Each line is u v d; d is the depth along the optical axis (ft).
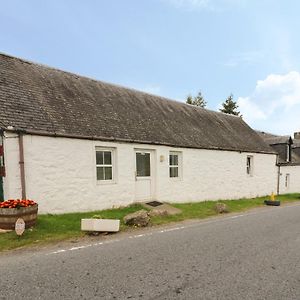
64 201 31.78
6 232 22.30
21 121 29.45
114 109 42.63
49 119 32.17
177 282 13.61
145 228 26.03
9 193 27.68
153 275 14.43
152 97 55.52
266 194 67.62
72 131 32.81
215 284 13.43
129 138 38.32
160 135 43.80
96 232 23.03
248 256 17.72
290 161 81.05
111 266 15.67
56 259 16.79
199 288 12.98
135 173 39.58
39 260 16.58
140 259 16.90
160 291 12.65
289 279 14.12
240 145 60.23
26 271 14.85
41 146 30.14
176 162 46.24
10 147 27.89
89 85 44.60
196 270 15.19
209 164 51.29
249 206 46.14
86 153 33.91
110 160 37.27
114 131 37.60
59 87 39.04
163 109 53.62
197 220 31.09
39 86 36.50
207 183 50.72
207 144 51.13
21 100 32.14
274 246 20.11
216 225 27.91
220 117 69.41
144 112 47.60
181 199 45.68
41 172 30.07
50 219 27.22
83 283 13.42
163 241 21.16
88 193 33.94
